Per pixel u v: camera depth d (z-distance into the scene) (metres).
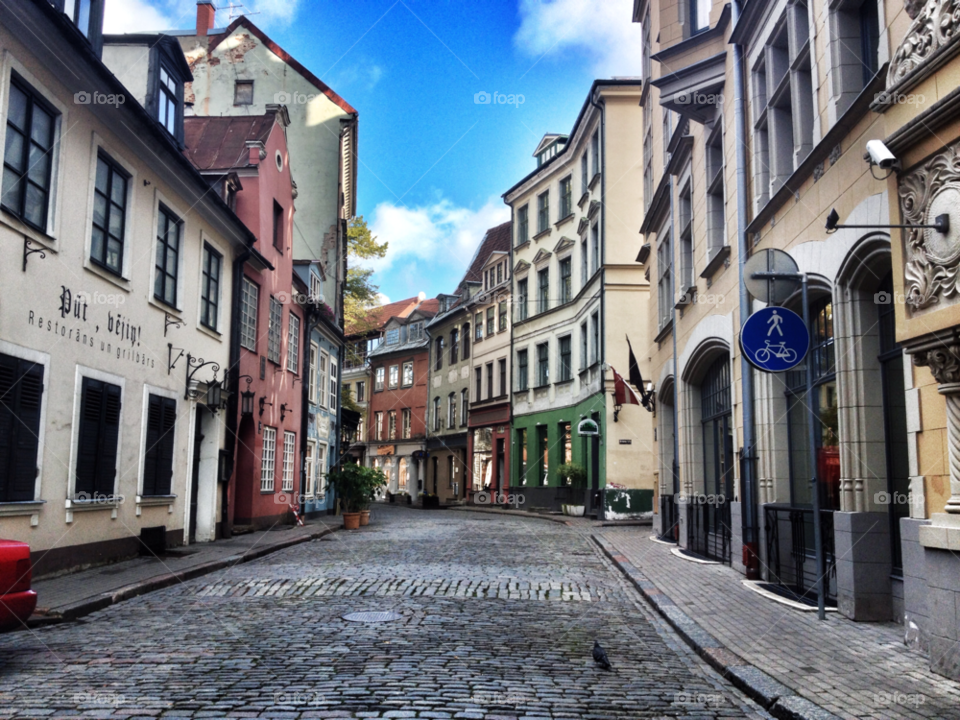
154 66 15.02
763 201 11.75
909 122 6.25
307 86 30.50
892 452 8.05
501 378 40.34
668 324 18.38
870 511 8.10
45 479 10.46
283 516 22.62
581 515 29.52
